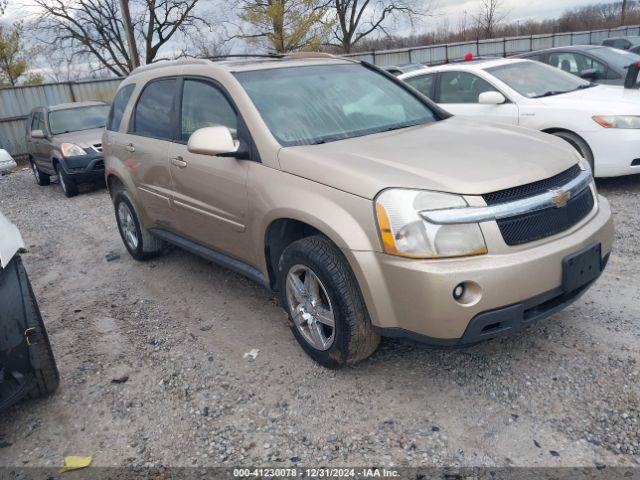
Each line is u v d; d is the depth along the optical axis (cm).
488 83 714
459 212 265
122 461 278
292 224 346
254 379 336
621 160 604
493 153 311
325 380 327
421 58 2641
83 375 360
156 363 366
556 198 285
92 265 591
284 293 344
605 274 430
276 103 375
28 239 738
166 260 569
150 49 2944
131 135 511
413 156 310
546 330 355
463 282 262
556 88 709
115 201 577
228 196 374
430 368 328
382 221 276
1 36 2488
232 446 280
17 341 295
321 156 320
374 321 289
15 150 1848
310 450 272
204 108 412
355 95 409
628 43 1914
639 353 321
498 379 311
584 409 281
